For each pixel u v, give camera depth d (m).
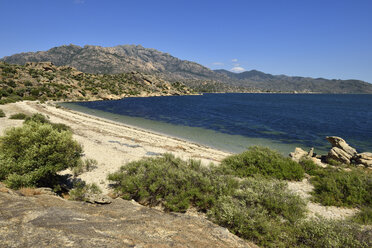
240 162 13.86
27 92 74.81
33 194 7.55
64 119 34.50
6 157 9.41
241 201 8.01
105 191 10.96
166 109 69.88
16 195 6.32
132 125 37.19
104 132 26.94
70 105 68.81
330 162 17.00
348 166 15.79
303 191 10.91
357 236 5.99
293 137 32.25
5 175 8.78
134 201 9.05
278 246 6.16
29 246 3.19
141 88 165.62
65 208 5.50
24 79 86.81
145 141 23.97
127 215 5.75
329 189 10.16
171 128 36.41
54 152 9.85
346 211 8.87
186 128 37.06
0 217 4.09
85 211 5.62
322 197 9.84
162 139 26.17
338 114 70.44
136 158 17.19
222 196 8.53
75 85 108.75
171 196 8.97
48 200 6.24
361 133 37.25
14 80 81.50
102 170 14.09
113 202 7.75
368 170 14.94
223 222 7.22
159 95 168.00
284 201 8.30
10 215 4.28
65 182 11.58
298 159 16.83
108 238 3.85
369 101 163.38
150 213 6.34
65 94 88.75
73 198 8.34
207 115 57.53
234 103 110.25
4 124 24.02
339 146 18.16
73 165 10.76
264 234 6.46
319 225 6.44
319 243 6.00
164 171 10.69
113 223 4.75
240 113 65.19
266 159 13.94
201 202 8.69
